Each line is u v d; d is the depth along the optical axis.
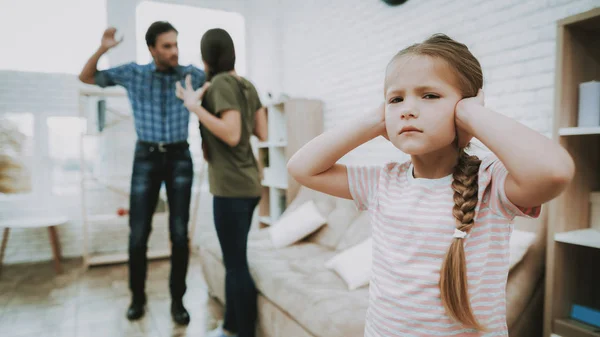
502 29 1.87
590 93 1.27
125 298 2.64
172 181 2.17
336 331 1.29
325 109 3.24
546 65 1.70
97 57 2.05
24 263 3.56
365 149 2.78
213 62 1.72
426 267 0.64
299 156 0.77
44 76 3.64
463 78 0.60
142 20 3.97
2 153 3.52
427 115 0.58
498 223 0.62
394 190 0.72
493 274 0.62
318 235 2.48
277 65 3.91
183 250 2.19
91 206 3.80
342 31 3.00
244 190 1.64
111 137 3.81
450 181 0.66
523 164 0.49
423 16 2.29
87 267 3.41
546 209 1.49
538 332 1.42
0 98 3.50
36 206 3.62
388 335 0.67
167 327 2.15
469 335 0.63
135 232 2.17
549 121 1.69
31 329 2.15
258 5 4.25
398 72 0.61
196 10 4.21
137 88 2.13
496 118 0.53
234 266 1.67
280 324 1.64
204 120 1.56
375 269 0.72
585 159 1.37
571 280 1.36
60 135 3.71
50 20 3.63
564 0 1.62
